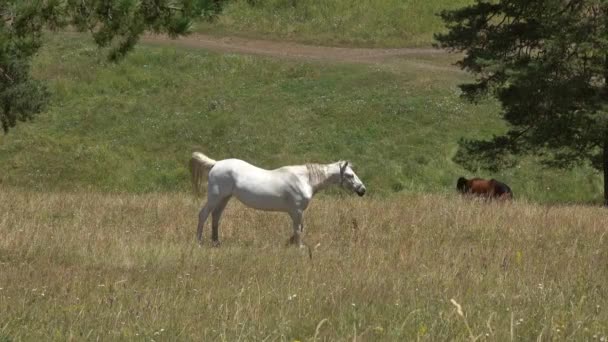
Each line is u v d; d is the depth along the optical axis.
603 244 15.02
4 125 34.03
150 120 42.12
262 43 51.00
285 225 17.34
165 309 8.76
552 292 9.57
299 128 41.09
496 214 18.25
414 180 37.25
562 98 27.27
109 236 14.69
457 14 30.66
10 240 13.72
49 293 9.84
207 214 15.70
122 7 13.11
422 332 7.38
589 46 26.34
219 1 13.95
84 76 46.03
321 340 7.43
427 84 44.22
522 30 29.81
